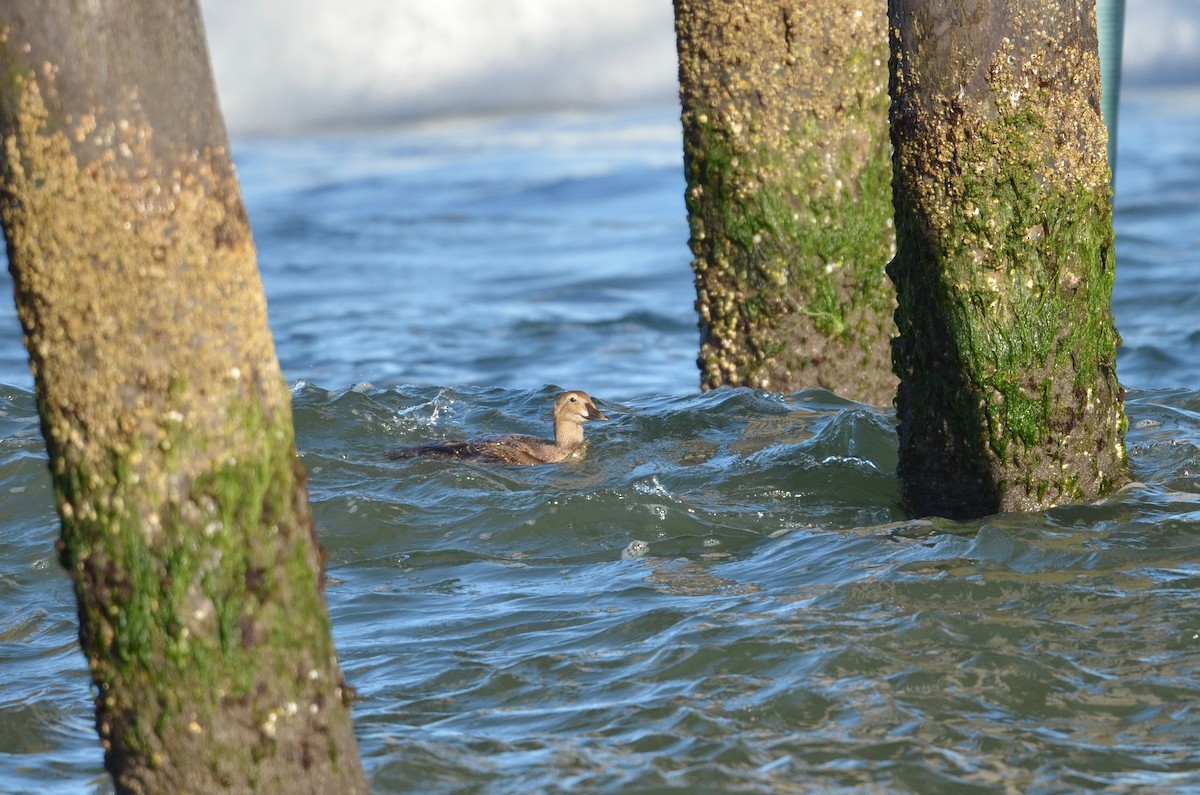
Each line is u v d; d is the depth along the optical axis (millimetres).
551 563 27781
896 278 26625
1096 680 20625
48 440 14164
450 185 109312
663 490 31172
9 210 13609
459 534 29562
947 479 26953
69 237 13375
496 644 23516
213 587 14070
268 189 112875
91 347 13570
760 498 30484
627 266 74625
